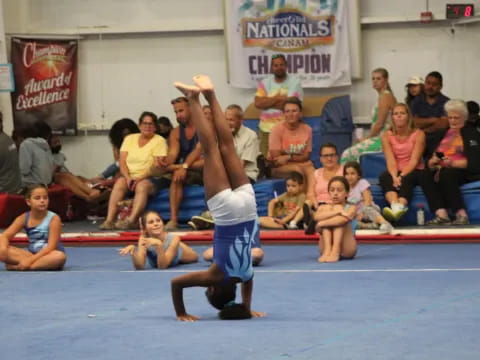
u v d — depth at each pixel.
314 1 30.08
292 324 11.84
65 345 10.89
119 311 13.38
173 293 12.33
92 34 32.00
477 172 23.41
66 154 32.47
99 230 25.08
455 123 23.80
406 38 30.00
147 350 10.41
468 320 11.85
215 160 11.98
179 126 26.31
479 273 16.47
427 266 17.67
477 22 29.33
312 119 28.92
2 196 26.17
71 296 15.05
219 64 31.41
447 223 23.08
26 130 28.02
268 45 30.48
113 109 32.19
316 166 28.48
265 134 28.38
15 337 11.53
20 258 18.77
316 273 17.08
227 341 10.75
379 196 24.00
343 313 12.63
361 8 30.23
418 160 23.80
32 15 32.16
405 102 27.97
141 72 31.94
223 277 12.06
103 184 28.02
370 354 9.89
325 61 30.25
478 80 29.50
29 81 31.69
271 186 24.72
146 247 18.52
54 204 27.80
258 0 30.34
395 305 13.20
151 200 25.73
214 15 31.31
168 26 31.41
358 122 30.27
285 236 22.47
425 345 10.31
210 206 12.07
